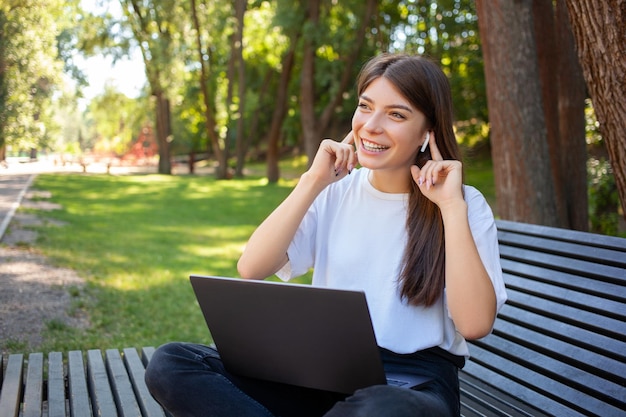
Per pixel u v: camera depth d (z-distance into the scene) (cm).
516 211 643
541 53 752
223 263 859
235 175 2889
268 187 2403
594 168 1016
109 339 500
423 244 211
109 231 1113
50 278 693
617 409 219
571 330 247
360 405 169
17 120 1914
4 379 299
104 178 2744
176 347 207
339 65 2294
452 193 205
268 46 2894
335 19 2427
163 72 2697
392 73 212
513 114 634
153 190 2167
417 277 207
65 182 2356
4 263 754
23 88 1880
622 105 303
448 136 219
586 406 229
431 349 212
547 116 757
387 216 220
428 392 194
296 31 2266
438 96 214
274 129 2598
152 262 830
